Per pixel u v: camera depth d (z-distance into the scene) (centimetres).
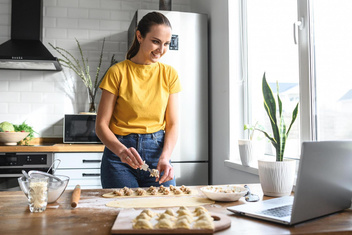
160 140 170
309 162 86
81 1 362
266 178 128
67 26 359
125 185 157
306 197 88
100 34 365
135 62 169
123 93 164
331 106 170
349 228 86
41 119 349
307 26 184
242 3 269
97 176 295
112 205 108
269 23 235
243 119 263
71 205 104
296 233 81
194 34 300
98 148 294
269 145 233
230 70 264
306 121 184
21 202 113
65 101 354
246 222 90
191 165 292
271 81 231
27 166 283
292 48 207
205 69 301
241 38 267
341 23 163
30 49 315
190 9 379
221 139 278
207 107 299
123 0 371
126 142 165
